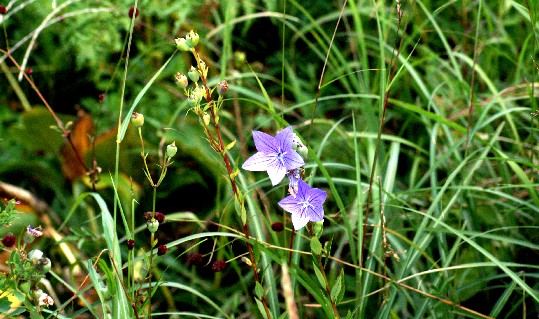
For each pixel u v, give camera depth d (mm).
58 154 1543
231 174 987
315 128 1565
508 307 1302
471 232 1219
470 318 1255
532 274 1200
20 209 1396
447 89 1620
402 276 1182
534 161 1426
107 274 988
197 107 969
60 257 1405
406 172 1588
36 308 964
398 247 1261
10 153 1600
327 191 1480
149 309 1042
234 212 1448
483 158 1268
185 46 959
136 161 1498
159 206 1528
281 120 1134
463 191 1309
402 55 1517
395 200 1300
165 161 989
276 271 1348
